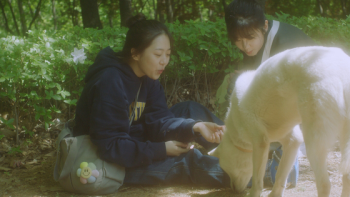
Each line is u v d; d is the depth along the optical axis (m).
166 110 3.29
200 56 4.39
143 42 2.68
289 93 2.14
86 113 2.88
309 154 1.92
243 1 2.78
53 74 3.93
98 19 9.73
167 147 2.93
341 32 4.96
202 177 2.97
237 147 2.66
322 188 1.90
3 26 20.67
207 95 4.64
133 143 2.80
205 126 2.94
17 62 3.60
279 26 2.99
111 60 2.89
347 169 1.91
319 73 1.90
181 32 4.20
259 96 2.34
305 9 13.60
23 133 3.99
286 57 2.15
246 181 2.80
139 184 2.99
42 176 3.18
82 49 3.76
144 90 3.10
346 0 15.99
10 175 3.19
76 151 2.74
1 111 4.14
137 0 16.03
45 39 4.08
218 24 4.41
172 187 2.97
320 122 1.88
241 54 4.30
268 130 2.47
